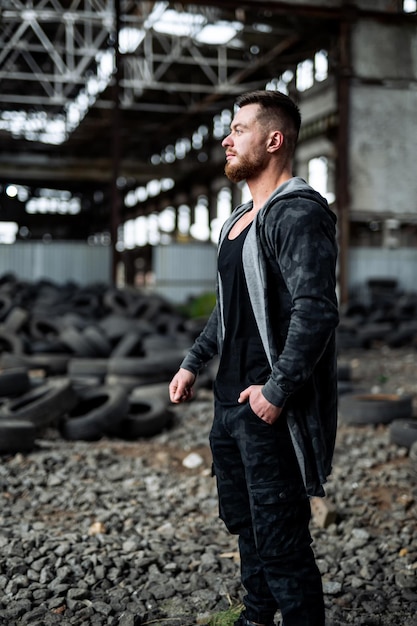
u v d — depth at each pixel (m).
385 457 5.93
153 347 10.11
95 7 23.67
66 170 35.16
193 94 30.98
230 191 31.92
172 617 3.17
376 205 19.05
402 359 12.69
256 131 2.36
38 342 11.28
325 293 2.11
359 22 18.73
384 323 16.75
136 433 6.75
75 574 3.60
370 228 29.53
